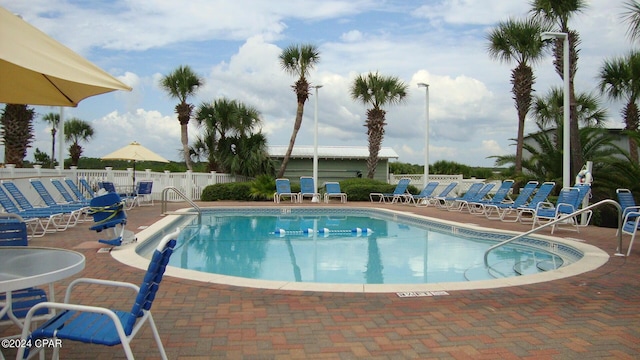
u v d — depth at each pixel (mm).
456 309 4352
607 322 4000
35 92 3732
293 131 23359
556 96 19109
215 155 23453
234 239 10703
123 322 2654
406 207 17859
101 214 7488
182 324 3875
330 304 4488
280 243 10172
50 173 13930
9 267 2945
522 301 4633
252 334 3660
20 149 14773
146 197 18594
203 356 3215
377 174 28047
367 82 23703
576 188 10336
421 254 8883
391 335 3664
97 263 6359
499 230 10625
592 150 16328
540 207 11555
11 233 3895
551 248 9148
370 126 23969
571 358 3227
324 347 3410
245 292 4883
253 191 20438
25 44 2572
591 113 19844
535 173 17734
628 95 17500
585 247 8008
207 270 7422
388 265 7871
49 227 10109
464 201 15336
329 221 14531
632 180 13781
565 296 4828
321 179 27312
